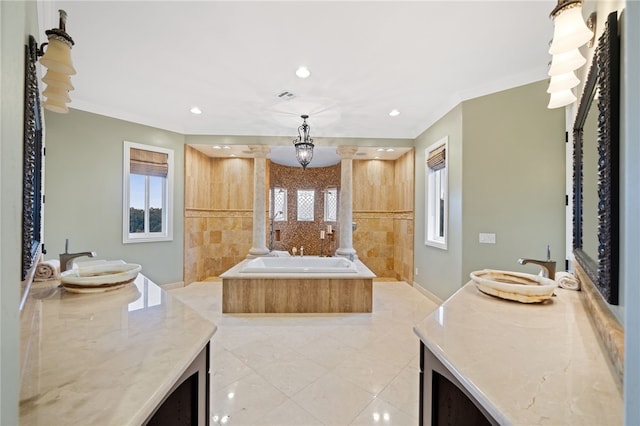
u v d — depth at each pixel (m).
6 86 0.44
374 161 6.32
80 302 1.52
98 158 4.04
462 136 3.53
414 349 2.70
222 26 2.33
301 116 4.34
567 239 2.83
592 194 1.38
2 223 0.43
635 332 0.44
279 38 2.48
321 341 2.86
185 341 1.08
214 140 5.11
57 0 2.03
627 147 0.45
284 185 7.44
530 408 0.71
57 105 1.60
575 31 1.29
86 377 0.84
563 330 1.17
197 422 1.16
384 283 5.54
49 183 3.66
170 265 4.88
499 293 1.56
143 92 3.56
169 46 2.60
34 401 0.73
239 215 6.17
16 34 0.46
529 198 3.16
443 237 4.39
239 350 2.66
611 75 0.98
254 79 3.19
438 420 1.13
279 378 2.22
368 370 2.34
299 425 1.75
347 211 5.32
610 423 0.66
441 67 2.95
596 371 0.87
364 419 1.81
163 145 4.76
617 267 0.99
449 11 2.15
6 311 0.44
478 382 0.82
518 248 3.21
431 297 4.38
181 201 5.04
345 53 2.70
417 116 4.35
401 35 2.43
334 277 3.64
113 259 4.19
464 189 3.51
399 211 5.97
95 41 2.52
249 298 3.62
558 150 3.03
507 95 3.25
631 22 0.45
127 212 4.32
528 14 2.18
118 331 1.17
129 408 0.71
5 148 0.44
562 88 1.55
